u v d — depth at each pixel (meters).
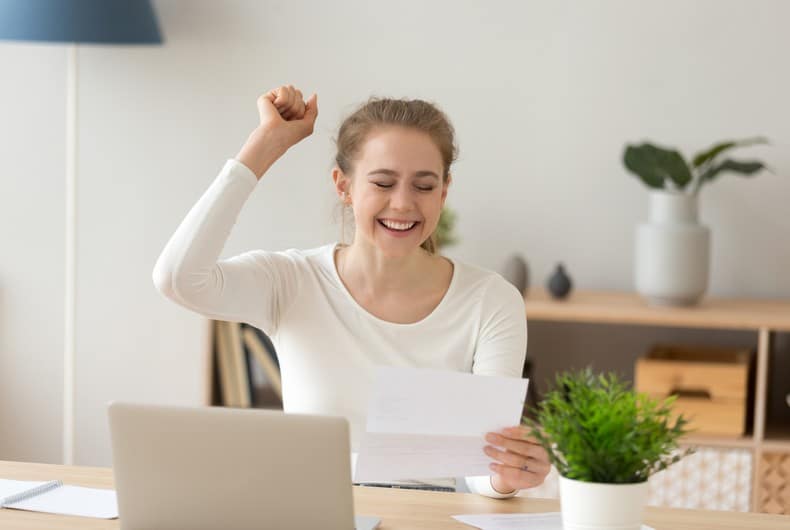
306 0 4.38
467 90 4.32
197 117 4.48
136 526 1.90
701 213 4.23
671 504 3.86
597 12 4.21
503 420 2.03
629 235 4.28
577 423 1.80
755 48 4.14
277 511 1.85
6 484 2.26
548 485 3.87
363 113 2.45
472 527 2.06
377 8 4.34
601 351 4.33
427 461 2.06
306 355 2.54
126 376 4.64
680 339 4.27
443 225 4.11
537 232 4.33
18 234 4.62
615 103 4.23
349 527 1.83
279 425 1.81
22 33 3.99
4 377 4.70
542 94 4.28
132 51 4.48
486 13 4.28
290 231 4.47
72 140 4.39
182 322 4.60
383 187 2.38
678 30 4.18
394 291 2.55
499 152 4.32
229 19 4.42
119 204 4.55
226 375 4.23
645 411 1.79
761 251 4.20
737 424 3.82
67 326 4.46
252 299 2.50
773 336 4.12
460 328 2.54
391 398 1.97
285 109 2.49
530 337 4.37
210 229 2.34
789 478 3.79
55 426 4.70
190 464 1.85
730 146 3.87
